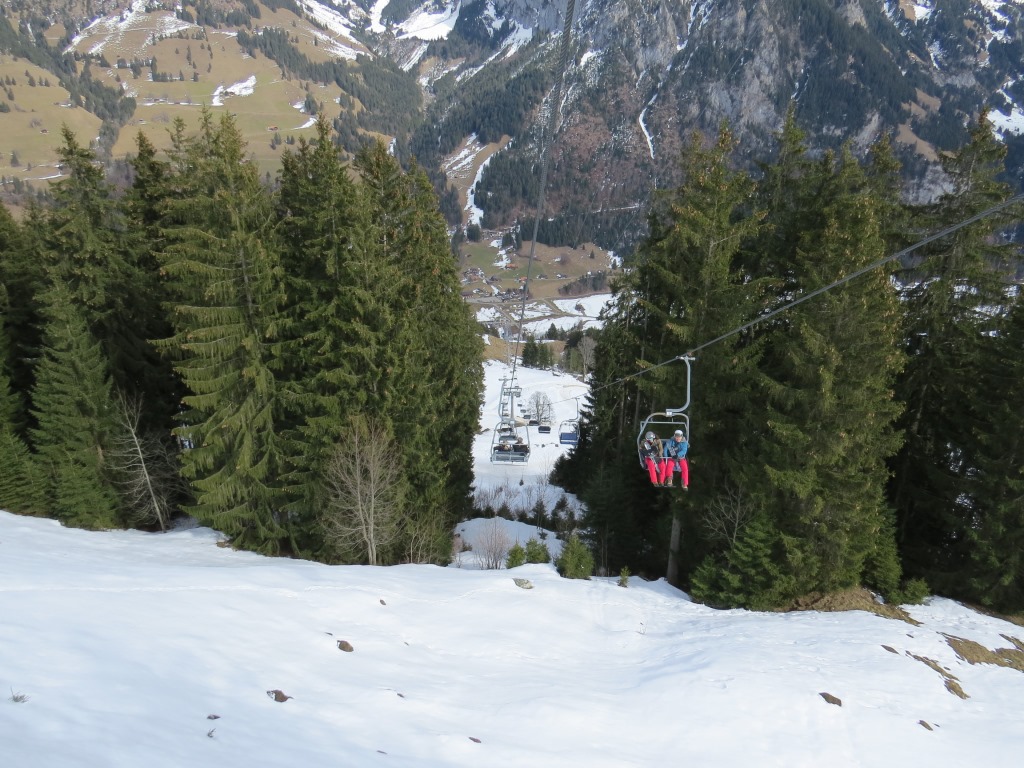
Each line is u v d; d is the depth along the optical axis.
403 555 23.30
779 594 19.64
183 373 21.12
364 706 9.98
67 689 7.59
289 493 22.81
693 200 20.80
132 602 12.62
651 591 21.34
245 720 8.23
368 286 21.25
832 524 19.48
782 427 18.47
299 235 23.30
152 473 26.84
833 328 18.62
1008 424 19.73
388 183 25.33
